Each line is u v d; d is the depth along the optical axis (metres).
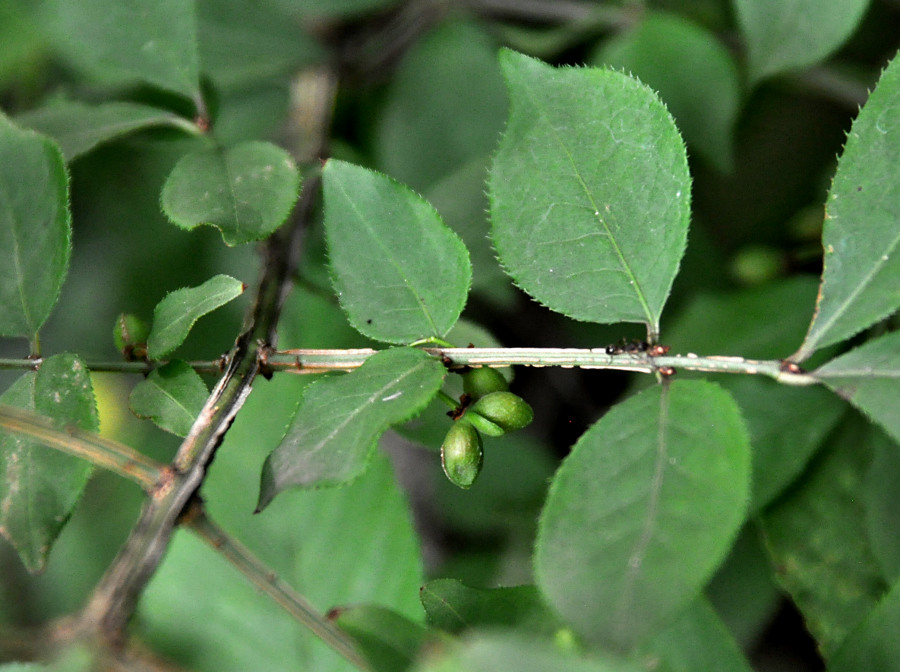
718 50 0.26
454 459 0.20
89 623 0.17
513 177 0.19
